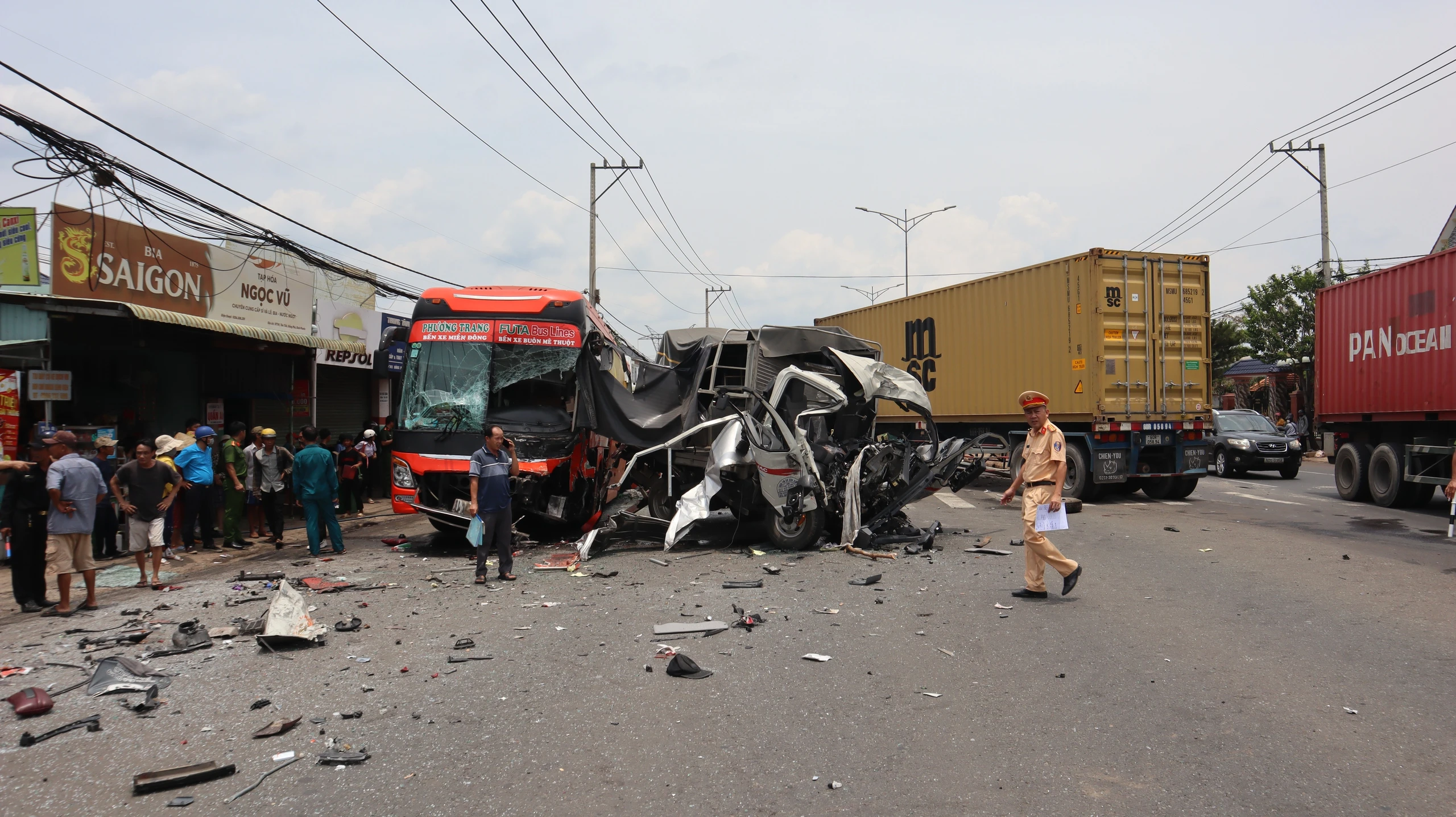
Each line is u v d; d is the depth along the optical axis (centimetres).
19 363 1112
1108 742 439
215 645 659
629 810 372
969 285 1831
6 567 1048
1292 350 3459
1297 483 2019
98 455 1125
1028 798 377
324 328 1870
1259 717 471
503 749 445
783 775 407
